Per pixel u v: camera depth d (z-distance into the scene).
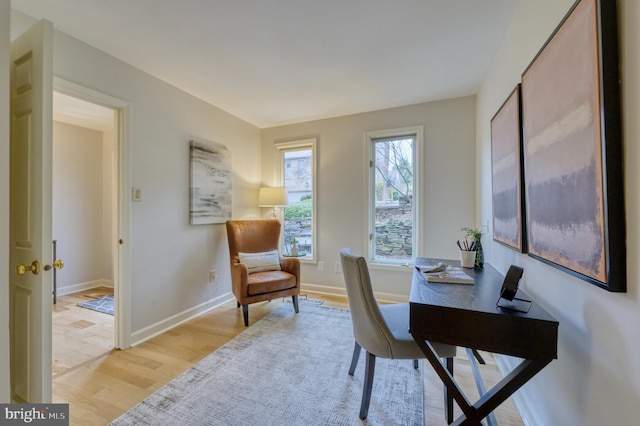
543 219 1.21
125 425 1.42
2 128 1.00
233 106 3.22
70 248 3.75
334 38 1.96
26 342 1.31
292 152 3.96
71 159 3.77
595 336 0.93
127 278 2.24
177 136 2.72
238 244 3.09
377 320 1.44
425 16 1.74
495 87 2.14
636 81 0.73
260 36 1.94
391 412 1.52
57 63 1.83
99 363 2.00
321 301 3.35
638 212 0.73
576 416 1.04
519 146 1.49
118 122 2.24
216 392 1.68
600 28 0.81
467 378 1.83
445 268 1.75
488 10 1.68
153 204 2.47
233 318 2.84
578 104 0.93
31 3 1.60
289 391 1.69
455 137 3.03
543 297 1.33
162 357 2.08
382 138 3.44
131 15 1.71
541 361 1.03
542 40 1.30
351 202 3.52
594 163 0.85
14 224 1.37
